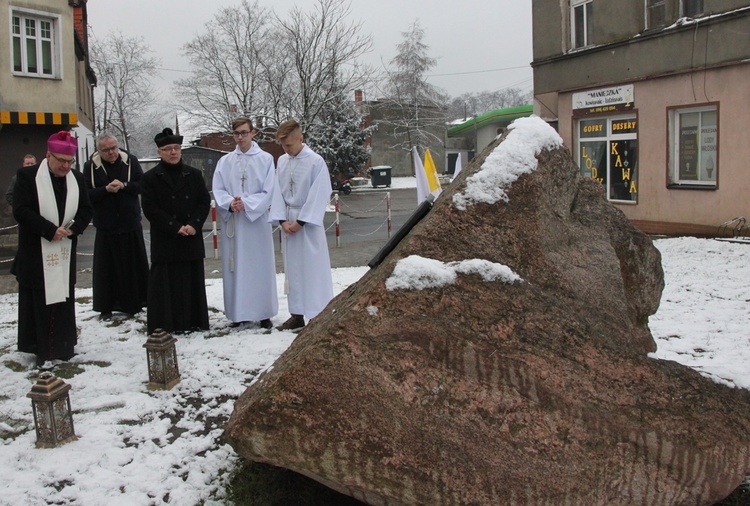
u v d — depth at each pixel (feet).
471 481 9.57
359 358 9.95
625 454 10.03
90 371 18.93
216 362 19.40
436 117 193.57
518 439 9.79
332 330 10.11
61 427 13.93
